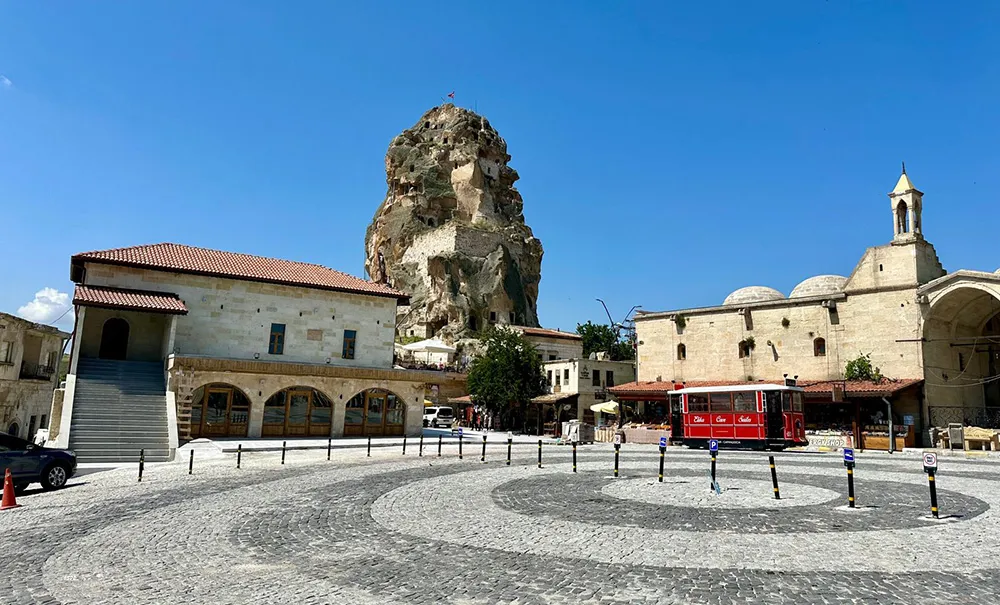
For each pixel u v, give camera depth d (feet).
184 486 62.13
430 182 401.70
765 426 105.70
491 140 439.22
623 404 174.09
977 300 132.87
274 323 135.54
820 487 59.77
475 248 367.86
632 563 32.04
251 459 89.45
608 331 292.81
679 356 168.96
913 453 111.34
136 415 101.96
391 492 57.06
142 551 35.37
